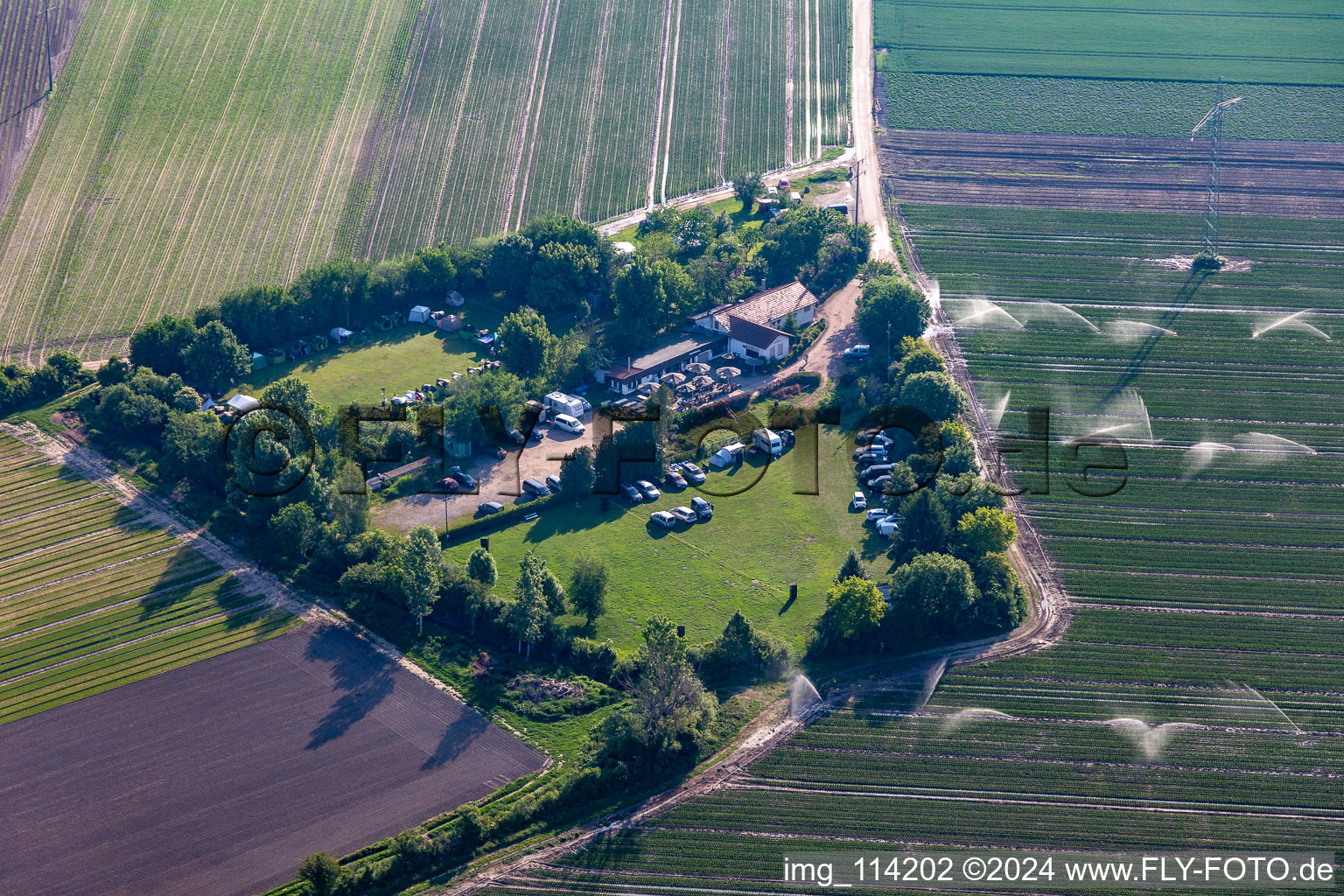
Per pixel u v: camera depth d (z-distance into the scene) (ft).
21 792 449.48
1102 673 509.35
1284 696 497.46
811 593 552.00
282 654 518.37
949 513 567.59
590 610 529.45
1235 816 441.27
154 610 546.67
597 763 456.04
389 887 412.98
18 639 530.27
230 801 443.73
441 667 508.94
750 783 454.81
